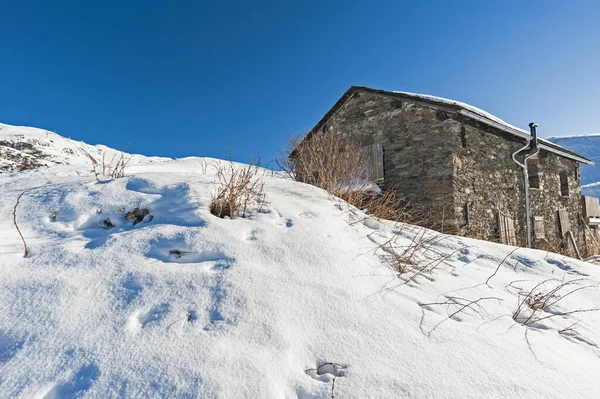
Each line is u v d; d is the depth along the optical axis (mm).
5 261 1971
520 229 8055
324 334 1601
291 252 2256
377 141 8133
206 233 2303
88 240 2320
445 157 6777
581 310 2373
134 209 2742
